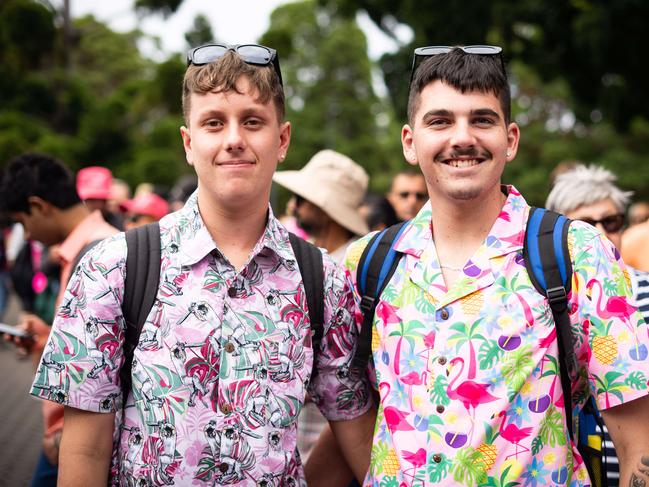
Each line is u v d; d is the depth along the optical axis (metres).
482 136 1.98
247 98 1.96
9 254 8.80
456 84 1.99
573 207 3.05
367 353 2.13
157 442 1.89
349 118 47.62
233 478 1.91
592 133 28.50
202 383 1.91
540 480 1.89
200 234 1.98
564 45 11.50
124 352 1.97
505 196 2.15
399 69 12.23
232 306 1.96
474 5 10.64
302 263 2.09
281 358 1.98
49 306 4.41
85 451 1.94
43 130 19.47
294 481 2.01
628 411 1.89
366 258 2.17
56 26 19.25
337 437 2.25
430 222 2.12
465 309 1.96
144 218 6.60
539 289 1.94
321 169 3.82
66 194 3.38
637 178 24.59
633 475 1.87
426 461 1.93
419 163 2.07
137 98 21.95
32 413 7.21
